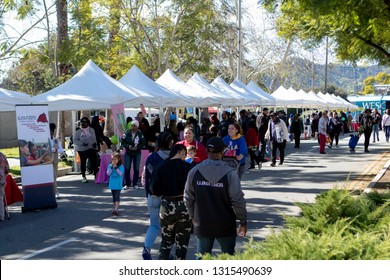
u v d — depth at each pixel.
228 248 5.93
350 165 21.02
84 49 25.14
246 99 29.16
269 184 15.92
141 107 18.78
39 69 32.88
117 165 11.67
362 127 27.31
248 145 19.75
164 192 6.89
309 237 4.79
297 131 30.97
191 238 9.31
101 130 19.31
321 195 6.54
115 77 32.78
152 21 32.84
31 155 12.72
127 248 8.81
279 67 47.34
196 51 34.22
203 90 25.86
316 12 11.91
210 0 32.34
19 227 10.82
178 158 6.99
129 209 12.41
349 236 4.91
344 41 15.85
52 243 9.34
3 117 37.41
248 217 10.99
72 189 15.93
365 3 12.14
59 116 24.38
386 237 5.06
